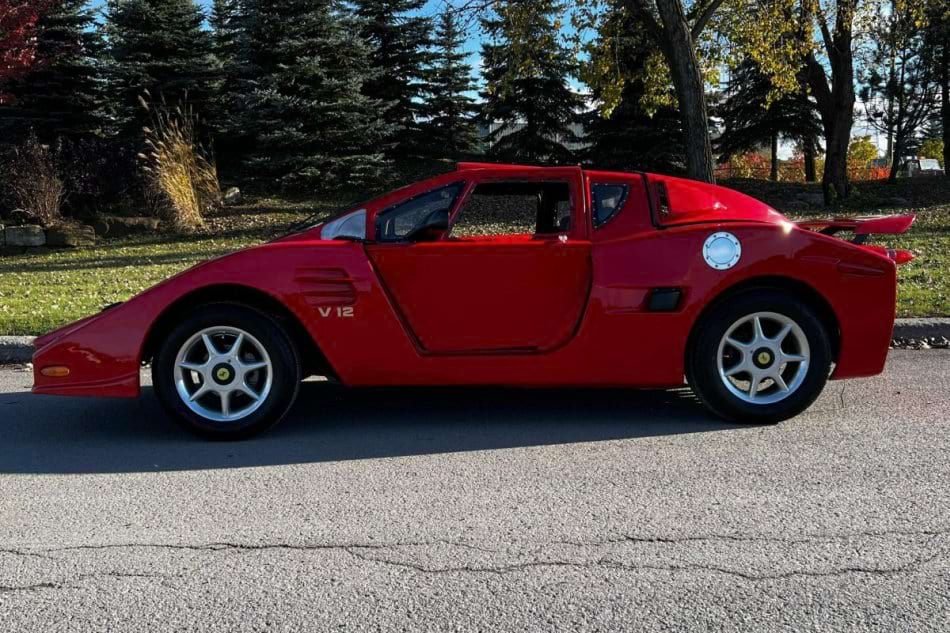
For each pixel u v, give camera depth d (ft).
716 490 11.81
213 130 72.69
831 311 14.98
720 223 15.10
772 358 14.88
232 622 8.36
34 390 14.52
